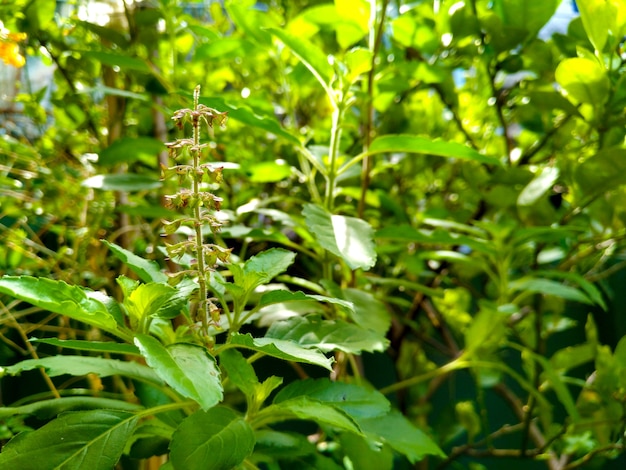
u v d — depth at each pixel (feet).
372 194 1.26
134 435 0.82
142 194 1.39
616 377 1.18
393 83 1.17
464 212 1.38
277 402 0.79
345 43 1.15
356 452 0.93
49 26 1.27
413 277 1.53
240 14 1.14
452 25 1.22
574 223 1.29
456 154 0.96
